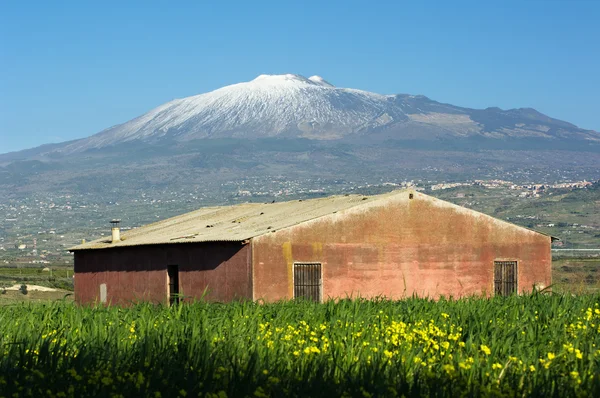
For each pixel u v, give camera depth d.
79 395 13.58
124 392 13.50
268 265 40.06
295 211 46.78
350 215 42.03
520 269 45.12
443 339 18.09
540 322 20.88
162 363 15.09
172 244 44.47
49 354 15.82
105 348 16.70
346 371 14.57
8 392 13.67
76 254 54.25
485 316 20.84
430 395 13.16
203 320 19.97
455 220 44.00
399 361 15.05
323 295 41.06
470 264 44.12
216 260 41.91
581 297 25.52
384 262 42.47
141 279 47.28
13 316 24.20
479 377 14.24
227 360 15.48
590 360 15.51
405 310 23.52
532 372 14.66
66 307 25.31
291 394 13.38
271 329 19.67
